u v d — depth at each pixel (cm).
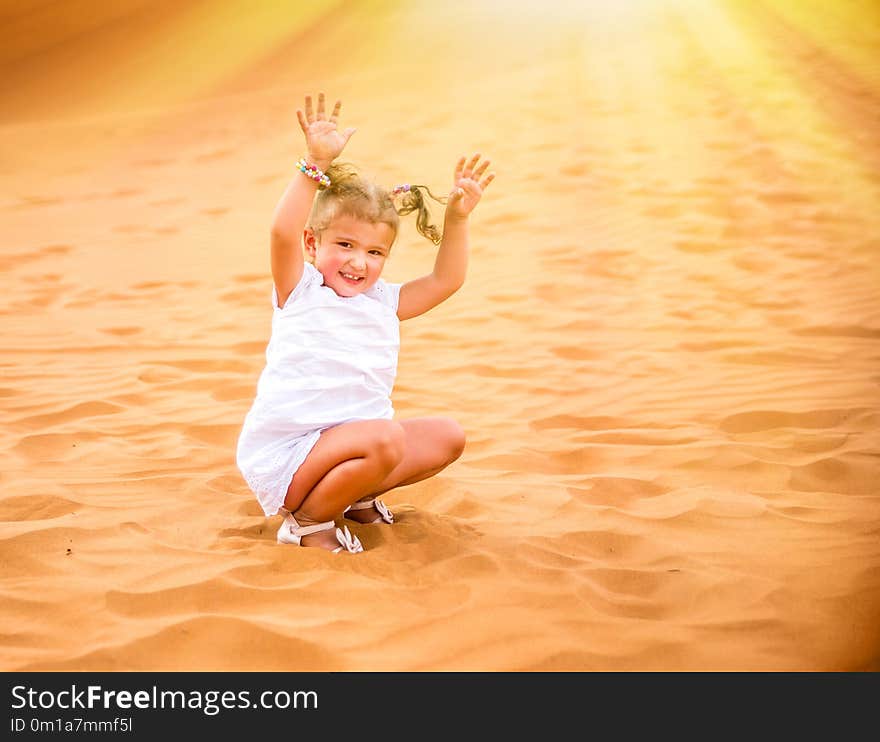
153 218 1911
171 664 428
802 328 1170
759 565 551
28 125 3159
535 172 2052
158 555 538
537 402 934
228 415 864
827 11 3909
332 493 528
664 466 750
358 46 4112
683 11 4122
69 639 446
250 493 666
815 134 2241
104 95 3609
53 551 545
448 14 4669
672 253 1544
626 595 511
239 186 2147
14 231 1838
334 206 541
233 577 500
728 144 2191
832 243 1566
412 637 452
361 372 543
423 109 2736
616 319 1241
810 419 863
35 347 1126
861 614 490
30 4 4869
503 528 600
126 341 1157
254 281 1473
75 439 792
